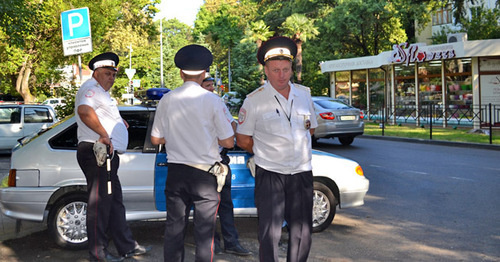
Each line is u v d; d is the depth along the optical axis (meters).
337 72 30.14
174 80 59.12
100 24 28.22
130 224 6.67
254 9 56.47
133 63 57.00
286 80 3.84
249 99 3.93
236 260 5.16
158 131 4.15
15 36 17.83
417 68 24.83
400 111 26.02
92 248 4.87
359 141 18.78
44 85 36.50
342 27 37.91
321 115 15.94
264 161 3.89
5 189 5.52
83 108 4.77
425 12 34.47
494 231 6.18
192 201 4.05
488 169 11.01
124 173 5.62
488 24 32.28
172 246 3.99
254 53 39.34
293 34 34.97
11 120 15.42
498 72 21.59
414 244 5.70
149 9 34.25
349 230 6.30
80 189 5.57
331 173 6.16
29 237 6.08
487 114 21.67
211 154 3.99
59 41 27.58
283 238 5.82
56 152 5.59
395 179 10.00
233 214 5.43
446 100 23.38
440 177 10.11
